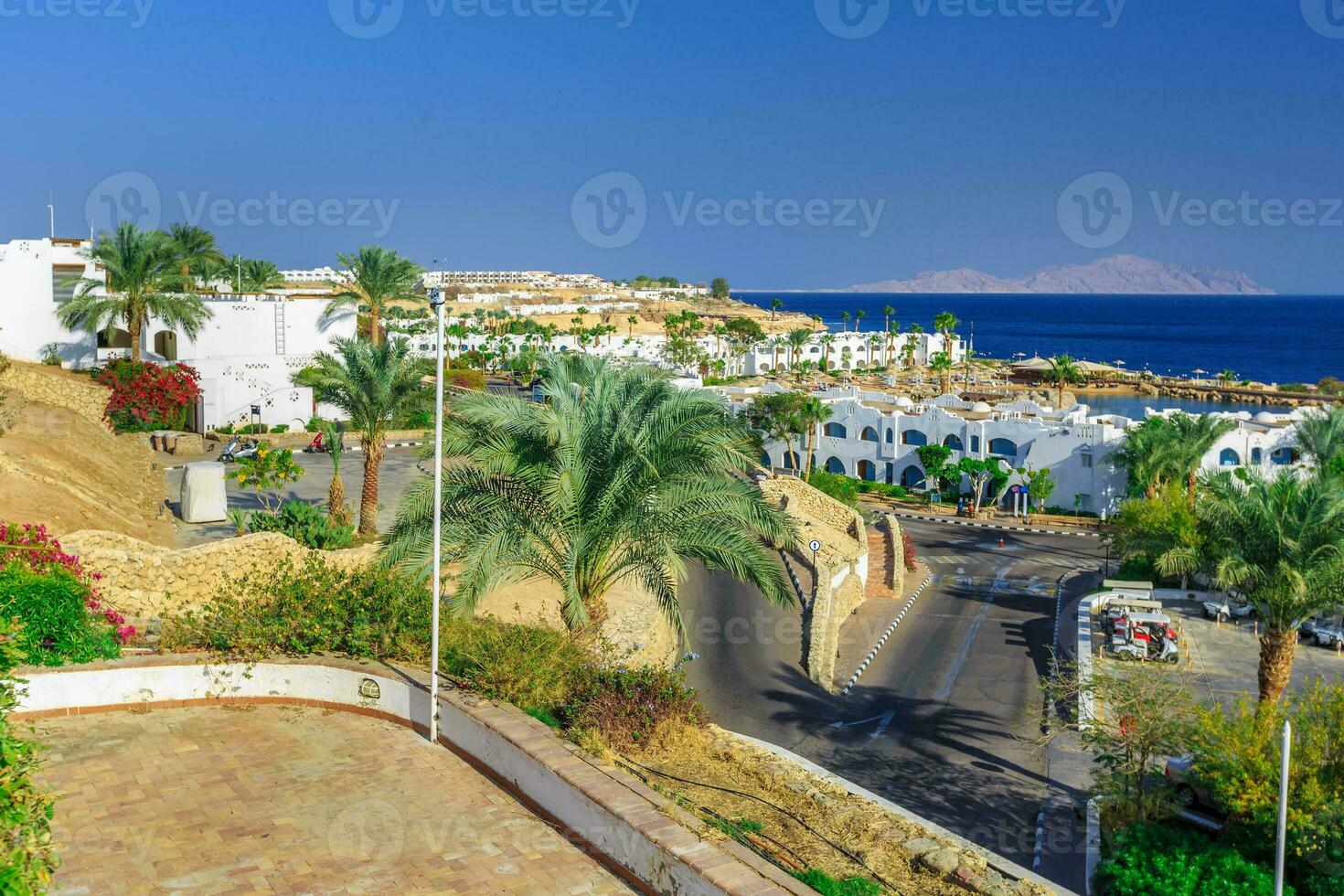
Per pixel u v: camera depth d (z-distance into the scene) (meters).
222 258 83.69
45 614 16.97
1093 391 174.88
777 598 20.73
